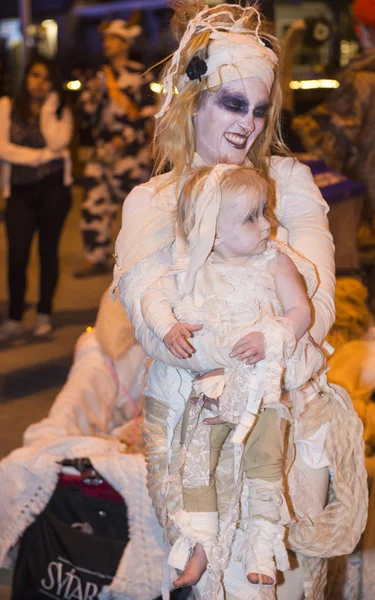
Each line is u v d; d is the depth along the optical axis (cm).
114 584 303
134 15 820
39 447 326
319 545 231
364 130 488
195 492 214
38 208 652
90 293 788
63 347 639
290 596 237
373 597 298
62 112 643
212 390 209
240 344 200
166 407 223
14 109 640
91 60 1309
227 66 218
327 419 229
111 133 824
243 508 219
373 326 367
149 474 228
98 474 309
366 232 480
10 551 330
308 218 233
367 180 487
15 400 529
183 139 225
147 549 302
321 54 1139
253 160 235
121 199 838
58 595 309
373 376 327
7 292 798
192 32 222
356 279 399
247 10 231
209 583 217
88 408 369
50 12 1490
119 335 371
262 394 203
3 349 634
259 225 207
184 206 213
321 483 231
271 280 210
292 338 204
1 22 1681
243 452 215
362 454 239
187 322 208
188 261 213
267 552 211
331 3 1217
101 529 308
